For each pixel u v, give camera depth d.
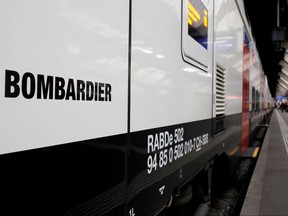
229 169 3.79
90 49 1.04
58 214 0.90
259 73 11.00
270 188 4.16
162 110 1.65
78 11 0.98
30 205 0.80
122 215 1.26
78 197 0.98
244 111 5.23
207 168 2.75
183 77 1.97
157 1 1.58
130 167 1.32
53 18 0.87
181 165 1.97
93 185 1.06
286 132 13.23
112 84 1.17
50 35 0.86
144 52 1.44
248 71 5.96
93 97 1.05
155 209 1.59
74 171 0.96
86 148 1.02
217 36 2.89
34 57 0.81
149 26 1.49
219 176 3.96
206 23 2.50
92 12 1.05
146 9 1.46
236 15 4.11
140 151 1.41
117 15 1.21
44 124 0.84
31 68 0.80
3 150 0.73
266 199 3.71
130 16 1.31
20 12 0.77
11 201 0.75
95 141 1.07
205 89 2.49
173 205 2.43
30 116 0.80
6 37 0.73
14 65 0.75
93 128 1.05
